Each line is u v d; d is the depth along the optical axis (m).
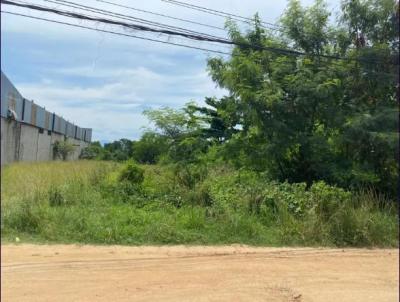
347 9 14.04
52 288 6.23
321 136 13.22
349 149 13.49
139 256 8.17
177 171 15.22
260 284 6.87
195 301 6.00
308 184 13.56
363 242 10.18
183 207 11.84
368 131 12.48
